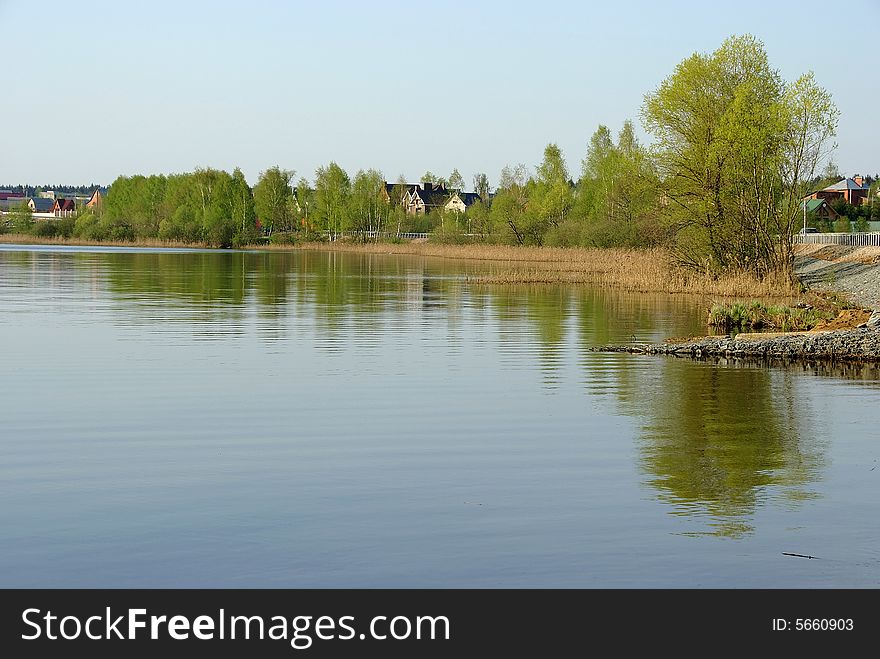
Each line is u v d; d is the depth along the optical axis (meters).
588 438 17.45
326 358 27.41
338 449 16.47
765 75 59.88
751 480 14.62
